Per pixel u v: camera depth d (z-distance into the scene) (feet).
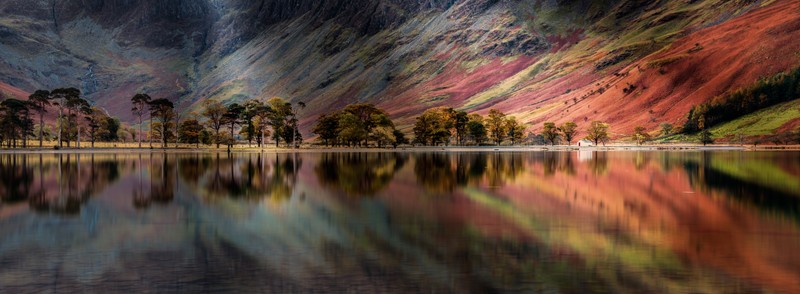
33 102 568.82
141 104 630.33
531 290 65.10
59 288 66.54
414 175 225.15
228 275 71.77
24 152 483.92
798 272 72.43
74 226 107.04
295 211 125.29
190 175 226.58
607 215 118.83
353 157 404.57
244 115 620.90
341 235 96.78
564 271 72.90
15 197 152.56
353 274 71.92
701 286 66.59
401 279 69.62
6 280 69.72
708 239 92.48
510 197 150.00
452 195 154.61
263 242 91.30
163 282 68.85
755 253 82.69
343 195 156.04
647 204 135.85
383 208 129.90
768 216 116.98
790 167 268.00
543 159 364.38
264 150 578.25
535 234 97.04
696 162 316.40
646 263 76.95
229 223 109.81
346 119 635.66
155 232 100.58
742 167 268.21
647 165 289.33
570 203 137.59
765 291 64.85
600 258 79.61
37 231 101.76
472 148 643.04
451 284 67.46
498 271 73.10
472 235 96.27
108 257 81.41
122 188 175.83
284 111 633.61
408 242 90.68
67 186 181.37
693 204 135.95
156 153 495.00
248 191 167.02
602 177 214.07
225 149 595.88
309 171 249.34
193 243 90.74
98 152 503.61
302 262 78.07
